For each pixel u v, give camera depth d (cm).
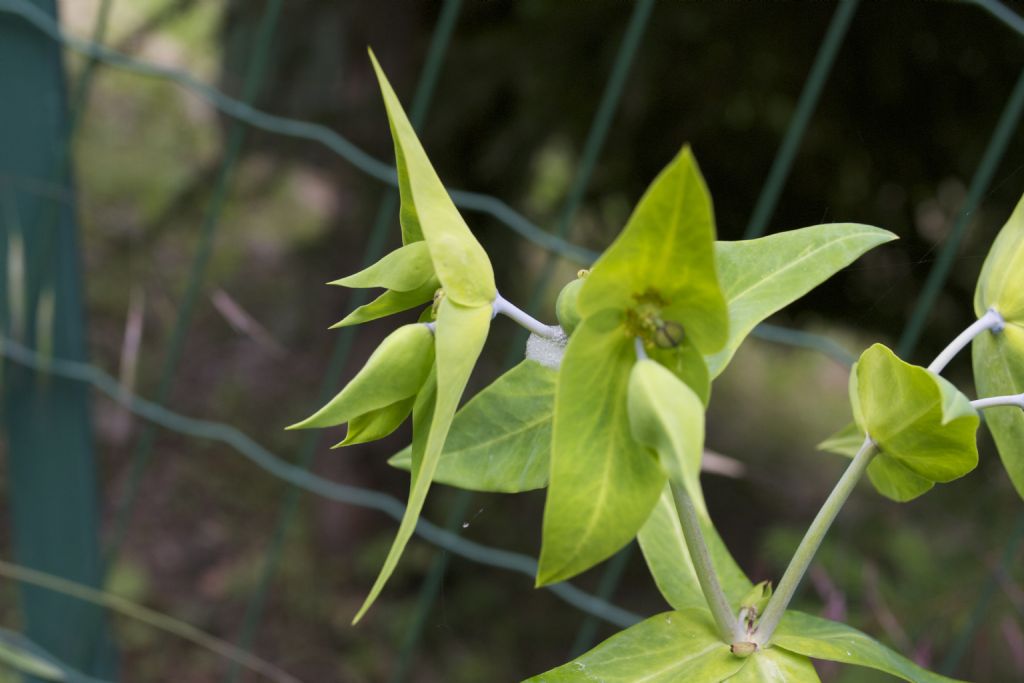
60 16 176
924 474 65
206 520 348
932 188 247
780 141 253
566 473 59
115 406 374
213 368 374
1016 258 68
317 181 378
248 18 368
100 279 397
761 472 352
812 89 116
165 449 365
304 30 343
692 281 58
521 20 276
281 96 357
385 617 323
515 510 338
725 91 250
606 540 59
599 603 137
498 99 289
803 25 241
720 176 264
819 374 387
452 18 136
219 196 162
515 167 293
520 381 67
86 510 171
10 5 161
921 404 63
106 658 174
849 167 252
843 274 251
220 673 312
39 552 173
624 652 66
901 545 200
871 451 65
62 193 166
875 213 251
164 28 401
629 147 270
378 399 62
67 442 170
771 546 202
